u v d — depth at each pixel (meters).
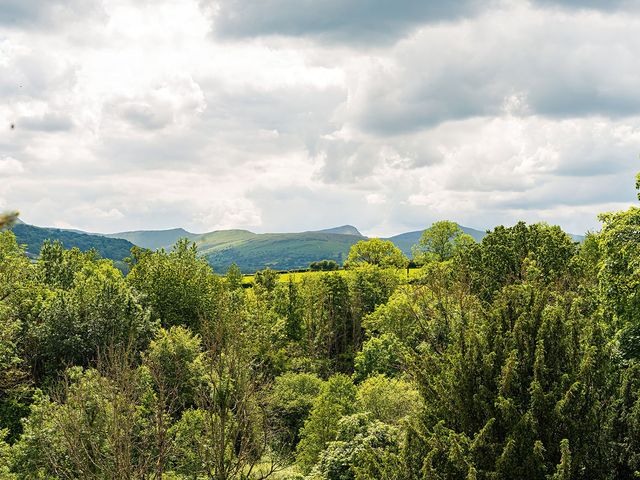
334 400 36.19
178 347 40.16
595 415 16.42
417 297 50.00
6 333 39.19
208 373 28.83
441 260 90.06
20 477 25.66
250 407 26.42
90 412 25.94
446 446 16.75
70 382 34.59
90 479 22.19
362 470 18.94
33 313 48.97
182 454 26.95
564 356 17.89
